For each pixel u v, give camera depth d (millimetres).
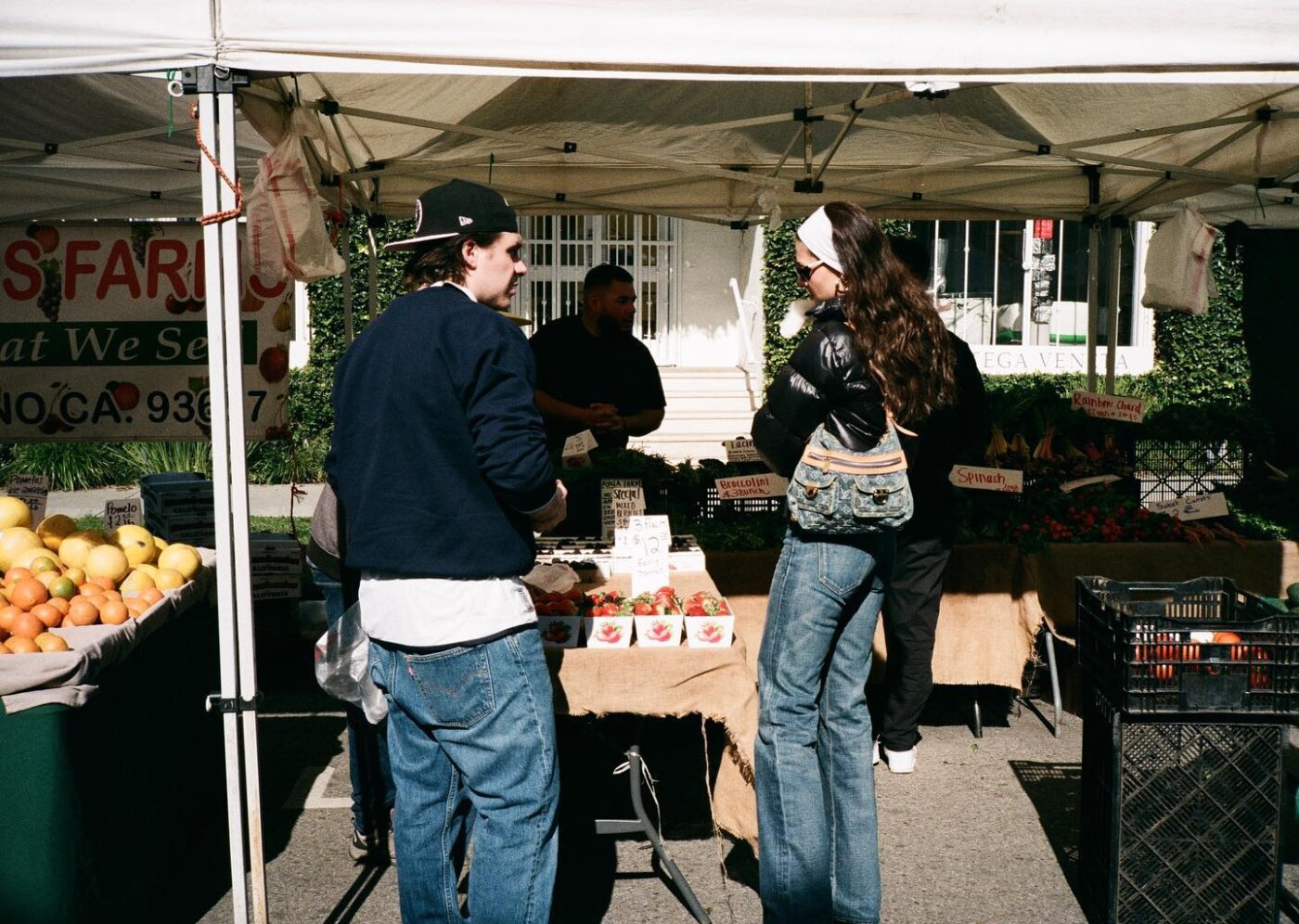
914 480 4328
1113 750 3275
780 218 5730
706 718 3465
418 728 2871
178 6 2826
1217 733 3234
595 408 5715
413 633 2721
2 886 2924
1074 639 5141
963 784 4625
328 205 5102
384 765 3908
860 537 3174
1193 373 14195
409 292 2865
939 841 4105
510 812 2785
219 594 3082
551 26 2883
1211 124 5148
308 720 5383
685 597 3891
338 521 3514
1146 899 3297
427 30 2857
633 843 4109
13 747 2910
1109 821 3342
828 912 3207
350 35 2852
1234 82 3002
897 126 5266
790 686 3213
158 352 5336
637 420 5871
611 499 4832
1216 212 7008
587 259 14656
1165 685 3188
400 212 6855
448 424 2676
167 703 3715
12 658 2951
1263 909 3266
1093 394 6156
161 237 5309
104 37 2811
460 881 3814
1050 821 4266
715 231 14656
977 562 5102
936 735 5211
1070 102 5465
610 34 2896
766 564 5086
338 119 5359
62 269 5289
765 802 3246
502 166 6320
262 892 3180
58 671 2941
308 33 2848
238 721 3158
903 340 3082
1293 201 6574
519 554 2762
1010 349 14398
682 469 5570
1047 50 2965
